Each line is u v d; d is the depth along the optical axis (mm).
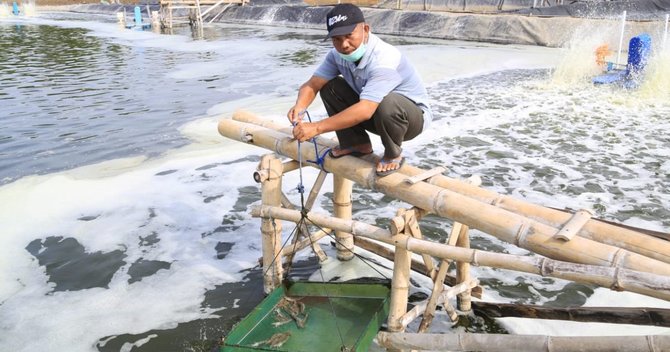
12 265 5012
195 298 4453
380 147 7902
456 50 18047
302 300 4047
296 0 34594
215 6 31922
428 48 18672
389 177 3559
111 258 5109
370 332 3365
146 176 7129
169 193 6562
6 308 4359
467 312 4074
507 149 7891
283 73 14531
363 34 3287
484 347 2877
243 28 29078
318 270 4824
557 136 8492
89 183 6938
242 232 5590
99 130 9398
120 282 4715
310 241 4305
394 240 3303
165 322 4141
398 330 3420
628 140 8234
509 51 17797
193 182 6898
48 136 9102
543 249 2926
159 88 12945
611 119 9406
